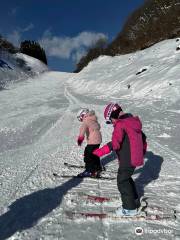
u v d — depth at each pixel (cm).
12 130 541
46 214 204
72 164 318
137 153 193
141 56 1245
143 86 867
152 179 270
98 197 227
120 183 199
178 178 273
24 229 185
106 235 179
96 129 275
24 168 307
